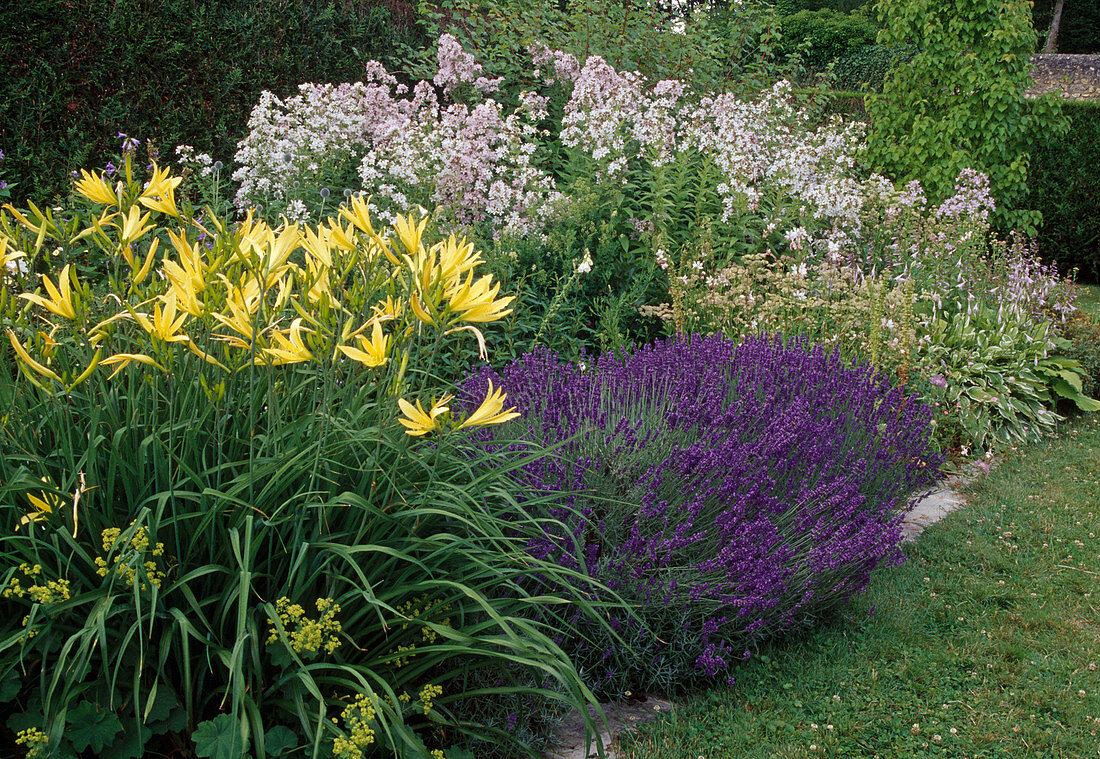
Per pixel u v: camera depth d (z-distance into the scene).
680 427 3.50
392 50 9.20
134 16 6.55
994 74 9.81
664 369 4.04
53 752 1.75
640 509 2.95
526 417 3.44
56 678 1.73
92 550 2.05
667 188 6.39
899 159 10.60
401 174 6.01
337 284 2.19
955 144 10.45
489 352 4.88
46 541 2.03
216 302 1.96
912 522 4.50
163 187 2.22
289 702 2.04
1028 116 10.11
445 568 2.41
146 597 1.94
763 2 11.38
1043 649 3.25
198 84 7.08
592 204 6.04
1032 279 7.59
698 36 10.03
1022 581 3.80
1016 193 10.38
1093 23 28.22
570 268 5.50
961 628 3.39
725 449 3.20
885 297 5.50
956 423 5.72
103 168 6.33
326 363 2.05
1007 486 5.00
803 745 2.59
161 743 2.08
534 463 2.98
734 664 3.00
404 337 2.16
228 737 1.90
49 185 5.90
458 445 2.54
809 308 5.68
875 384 4.52
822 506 3.23
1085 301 10.43
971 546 4.14
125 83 6.60
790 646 3.11
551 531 2.83
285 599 1.99
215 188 4.67
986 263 7.63
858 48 21.80
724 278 5.65
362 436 2.15
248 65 7.51
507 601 2.28
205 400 2.25
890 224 7.22
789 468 3.52
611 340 5.27
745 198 6.35
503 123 6.91
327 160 6.29
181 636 2.04
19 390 2.15
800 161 6.88
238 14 7.41
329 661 2.16
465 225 5.89
